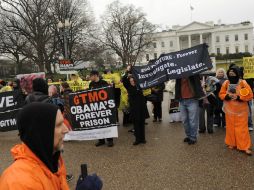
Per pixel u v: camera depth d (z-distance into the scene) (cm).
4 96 1030
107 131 814
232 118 698
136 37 7200
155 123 1114
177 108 1102
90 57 4878
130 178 573
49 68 4431
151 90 1119
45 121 177
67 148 813
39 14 4319
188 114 782
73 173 623
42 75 1352
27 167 172
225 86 707
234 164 617
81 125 837
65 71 1703
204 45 780
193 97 764
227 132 721
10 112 1033
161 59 790
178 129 980
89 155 740
